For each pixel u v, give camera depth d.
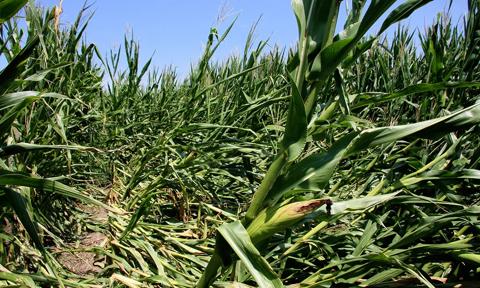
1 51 1.99
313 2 1.53
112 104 4.19
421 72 4.05
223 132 3.30
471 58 2.56
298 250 2.10
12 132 2.20
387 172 2.26
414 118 3.20
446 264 1.93
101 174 3.13
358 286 1.74
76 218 2.72
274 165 1.46
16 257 2.04
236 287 1.63
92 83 3.71
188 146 2.73
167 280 1.84
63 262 2.27
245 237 1.35
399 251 1.69
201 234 2.63
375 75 4.64
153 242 2.34
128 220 2.59
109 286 1.86
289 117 1.43
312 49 1.52
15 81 1.60
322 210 1.51
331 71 1.50
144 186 3.19
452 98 2.67
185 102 4.16
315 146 2.88
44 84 2.73
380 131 1.49
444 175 1.81
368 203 1.44
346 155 1.53
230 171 3.13
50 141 2.65
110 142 3.67
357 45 1.61
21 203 1.38
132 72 4.26
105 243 2.32
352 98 1.92
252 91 4.30
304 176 1.46
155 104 4.51
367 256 1.58
